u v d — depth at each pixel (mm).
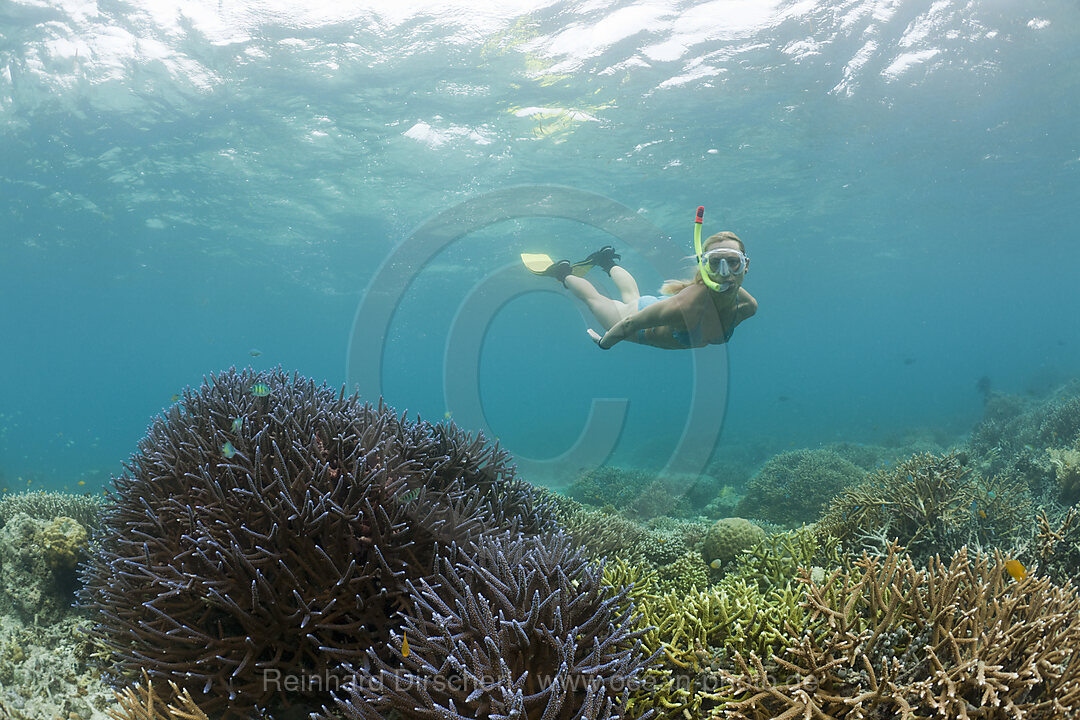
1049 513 7355
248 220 26984
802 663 2924
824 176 23469
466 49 13883
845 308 78438
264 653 2971
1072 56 15453
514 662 2576
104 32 13648
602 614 2729
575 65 14562
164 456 3777
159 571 3158
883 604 2988
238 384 4496
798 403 67625
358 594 2914
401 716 2506
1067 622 3070
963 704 2570
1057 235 40406
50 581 5312
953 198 28438
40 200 24016
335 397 4531
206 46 13922
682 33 13586
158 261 34906
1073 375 30656
